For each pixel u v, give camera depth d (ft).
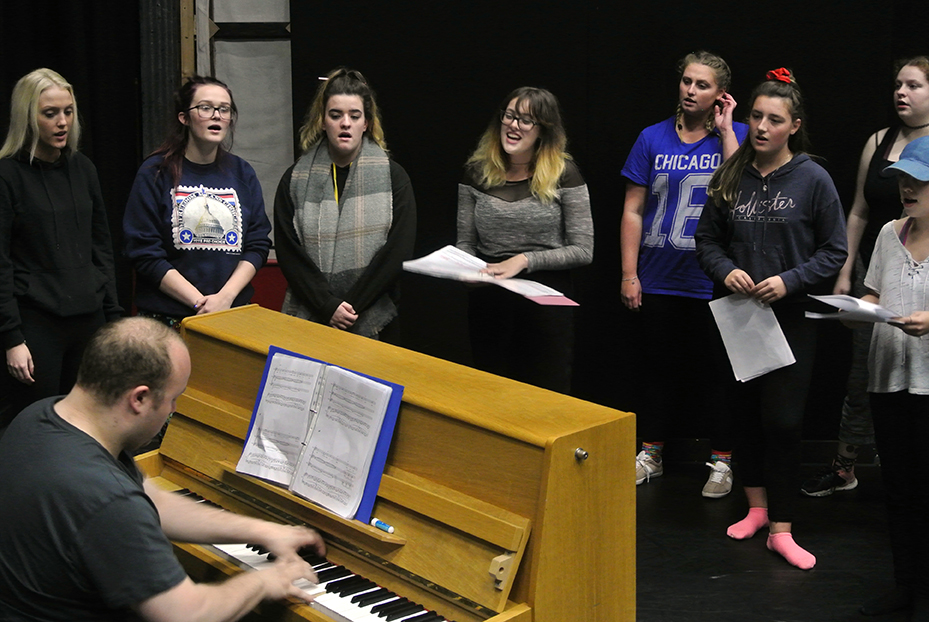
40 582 5.28
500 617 5.49
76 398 5.57
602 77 13.21
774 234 10.19
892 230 8.92
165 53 13.64
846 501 12.23
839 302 8.45
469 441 6.07
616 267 13.60
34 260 10.18
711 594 9.80
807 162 10.20
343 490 6.56
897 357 8.70
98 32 13.48
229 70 13.85
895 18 12.71
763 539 11.10
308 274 10.60
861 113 13.00
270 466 7.07
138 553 5.24
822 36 12.85
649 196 12.54
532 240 10.93
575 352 13.89
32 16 13.03
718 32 12.99
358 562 6.52
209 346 8.00
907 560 9.21
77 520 5.19
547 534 5.64
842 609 9.45
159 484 7.86
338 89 10.36
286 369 7.16
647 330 12.78
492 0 13.15
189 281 10.75
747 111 13.15
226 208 10.80
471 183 11.18
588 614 6.05
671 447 13.76
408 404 6.46
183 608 5.36
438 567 5.99
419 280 13.84
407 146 13.58
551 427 5.84
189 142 10.75
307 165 10.76
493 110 13.42
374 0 13.17
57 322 10.34
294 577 6.08
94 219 10.88
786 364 10.03
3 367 12.91
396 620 5.87
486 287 11.14
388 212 10.64
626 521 6.22
